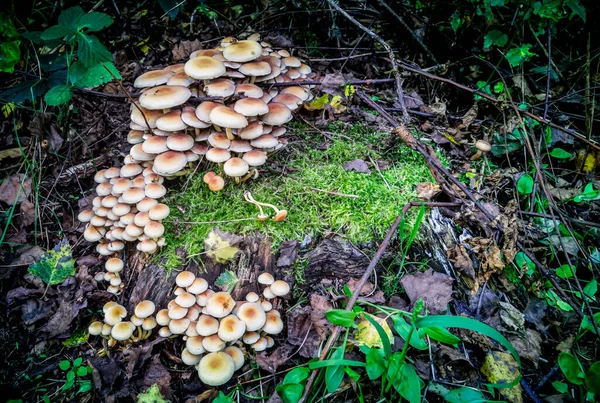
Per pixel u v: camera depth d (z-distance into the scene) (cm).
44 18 54
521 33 56
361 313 31
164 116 39
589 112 56
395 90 57
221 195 42
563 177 54
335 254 39
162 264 39
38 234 44
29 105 52
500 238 40
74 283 41
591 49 62
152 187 39
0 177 48
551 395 34
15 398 35
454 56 62
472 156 51
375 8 64
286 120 41
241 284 39
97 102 53
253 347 36
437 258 41
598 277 43
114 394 34
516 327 39
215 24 62
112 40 59
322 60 57
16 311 40
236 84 43
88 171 48
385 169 46
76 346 39
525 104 52
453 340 26
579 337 37
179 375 36
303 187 42
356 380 30
